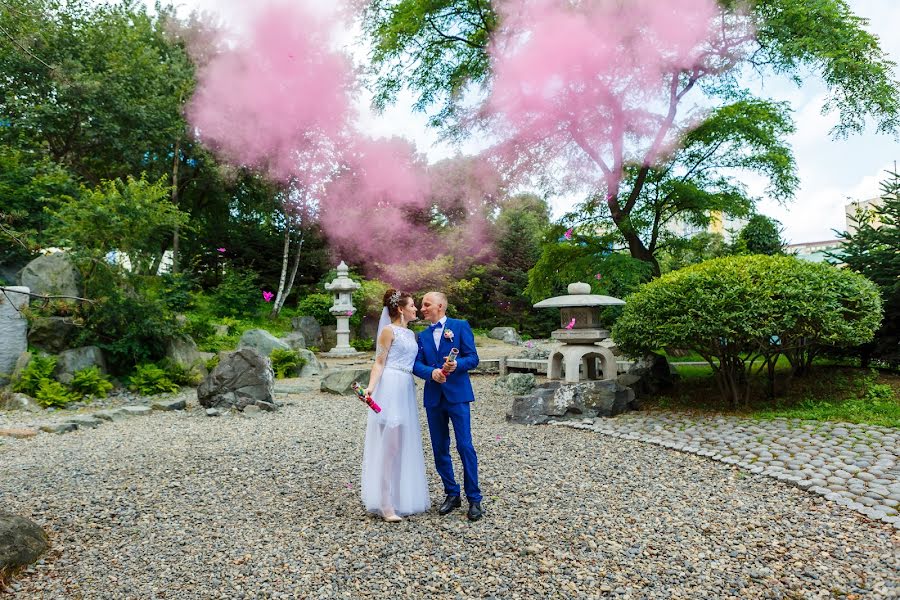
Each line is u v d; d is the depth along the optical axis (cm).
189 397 882
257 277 1992
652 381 737
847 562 260
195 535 308
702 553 272
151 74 1554
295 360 1178
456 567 263
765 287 547
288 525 321
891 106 870
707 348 612
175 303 1421
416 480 335
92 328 916
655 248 1166
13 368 862
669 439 501
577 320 761
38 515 341
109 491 388
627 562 264
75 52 1372
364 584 248
